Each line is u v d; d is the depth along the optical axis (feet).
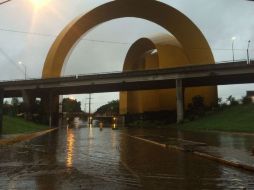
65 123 375.04
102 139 122.31
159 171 45.60
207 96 309.42
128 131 201.16
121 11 337.11
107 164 52.95
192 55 323.78
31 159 60.18
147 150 77.46
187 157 62.44
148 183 37.19
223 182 37.63
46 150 78.18
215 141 99.19
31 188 34.50
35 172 45.01
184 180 38.91
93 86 289.94
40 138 130.21
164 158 61.05
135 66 380.17
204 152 65.98
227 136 127.85
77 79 281.13
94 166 50.72
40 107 321.93
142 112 355.56
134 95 386.32
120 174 43.19
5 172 45.01
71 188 34.53
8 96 351.46
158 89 326.44
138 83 278.67
